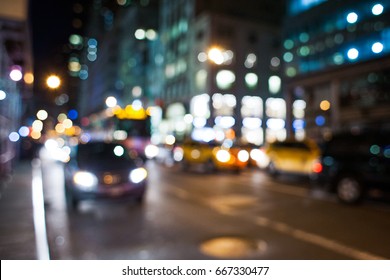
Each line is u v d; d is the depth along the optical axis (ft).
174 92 164.96
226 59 140.26
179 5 164.76
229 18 142.31
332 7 96.48
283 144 52.54
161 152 93.56
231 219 26.04
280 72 153.69
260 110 145.89
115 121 83.10
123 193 29.22
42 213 25.09
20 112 67.77
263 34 150.20
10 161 50.11
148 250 18.67
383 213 28.35
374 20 84.33
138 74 215.92
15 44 44.88
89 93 404.77
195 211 28.91
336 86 92.94
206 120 135.64
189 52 152.56
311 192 39.60
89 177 28.66
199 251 18.47
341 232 22.34
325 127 97.30
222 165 59.82
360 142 32.50
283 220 25.75
